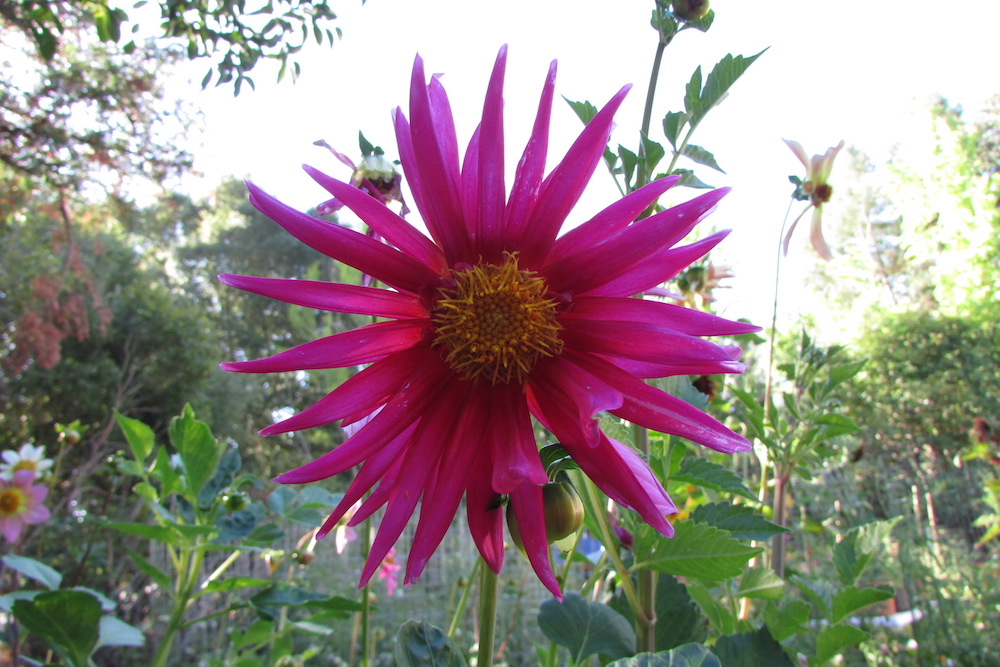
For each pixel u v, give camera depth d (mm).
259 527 448
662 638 293
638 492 164
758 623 406
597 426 161
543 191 190
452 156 195
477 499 182
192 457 428
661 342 171
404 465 180
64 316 2109
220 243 5617
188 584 427
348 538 568
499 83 187
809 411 420
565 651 417
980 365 2174
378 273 188
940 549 896
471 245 194
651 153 254
